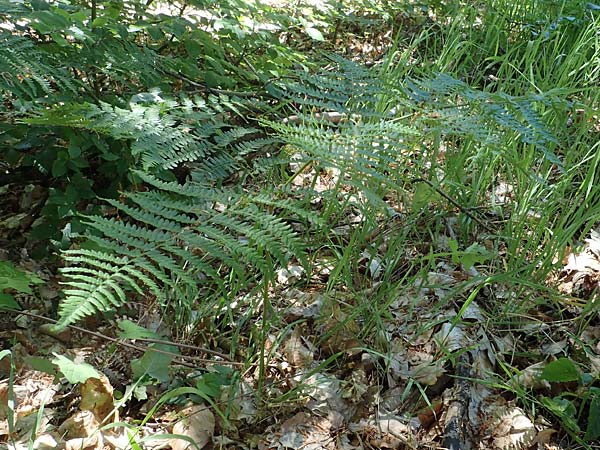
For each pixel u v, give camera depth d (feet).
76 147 9.49
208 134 7.54
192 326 8.57
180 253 5.74
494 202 10.34
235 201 6.48
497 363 7.89
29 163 9.96
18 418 7.26
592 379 7.40
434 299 8.80
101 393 7.27
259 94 12.19
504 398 7.43
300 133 7.49
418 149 10.78
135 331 7.22
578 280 9.04
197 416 7.25
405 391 7.39
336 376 7.85
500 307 8.68
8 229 10.43
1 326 8.68
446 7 17.58
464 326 8.21
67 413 7.47
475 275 9.13
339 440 7.09
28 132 9.87
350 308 8.62
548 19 15.05
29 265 9.69
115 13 10.93
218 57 12.37
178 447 6.98
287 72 12.63
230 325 8.63
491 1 16.90
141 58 10.08
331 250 9.43
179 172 10.97
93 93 9.89
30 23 9.02
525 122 10.27
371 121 9.17
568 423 6.98
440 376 7.61
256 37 12.55
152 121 7.38
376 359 7.92
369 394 7.54
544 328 8.34
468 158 10.90
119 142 10.03
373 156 7.07
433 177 10.18
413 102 9.96
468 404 7.29
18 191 11.18
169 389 7.70
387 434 7.12
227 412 7.29
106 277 5.32
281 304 8.87
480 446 6.96
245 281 8.61
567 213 9.22
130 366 7.97
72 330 8.71
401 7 17.21
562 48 14.26
